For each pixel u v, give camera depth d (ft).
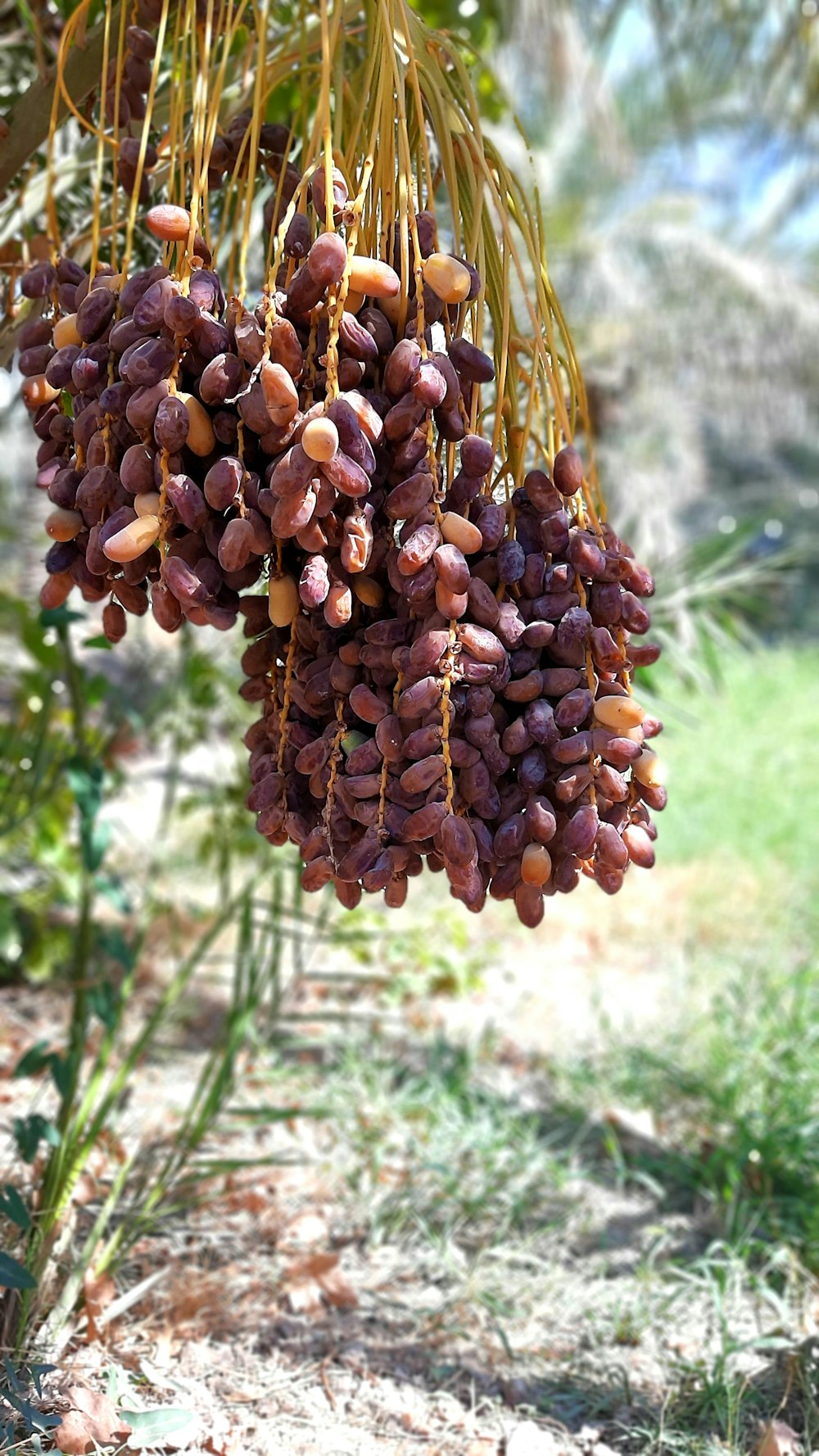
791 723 21.98
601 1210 6.91
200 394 3.30
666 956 11.39
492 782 3.40
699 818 15.67
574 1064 8.73
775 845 14.46
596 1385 5.32
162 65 4.75
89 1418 4.40
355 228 3.34
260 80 3.60
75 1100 6.88
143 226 4.79
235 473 3.29
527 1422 5.02
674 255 30.50
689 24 12.36
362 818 3.42
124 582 3.57
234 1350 5.29
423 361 3.34
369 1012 9.91
